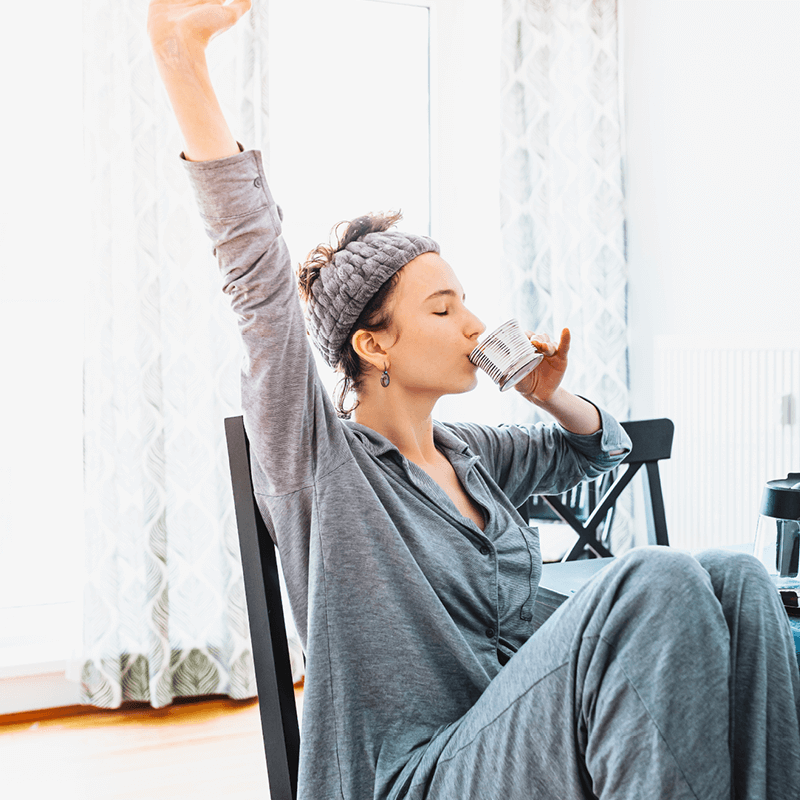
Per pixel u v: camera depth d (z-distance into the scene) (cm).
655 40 263
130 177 224
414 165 276
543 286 263
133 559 225
